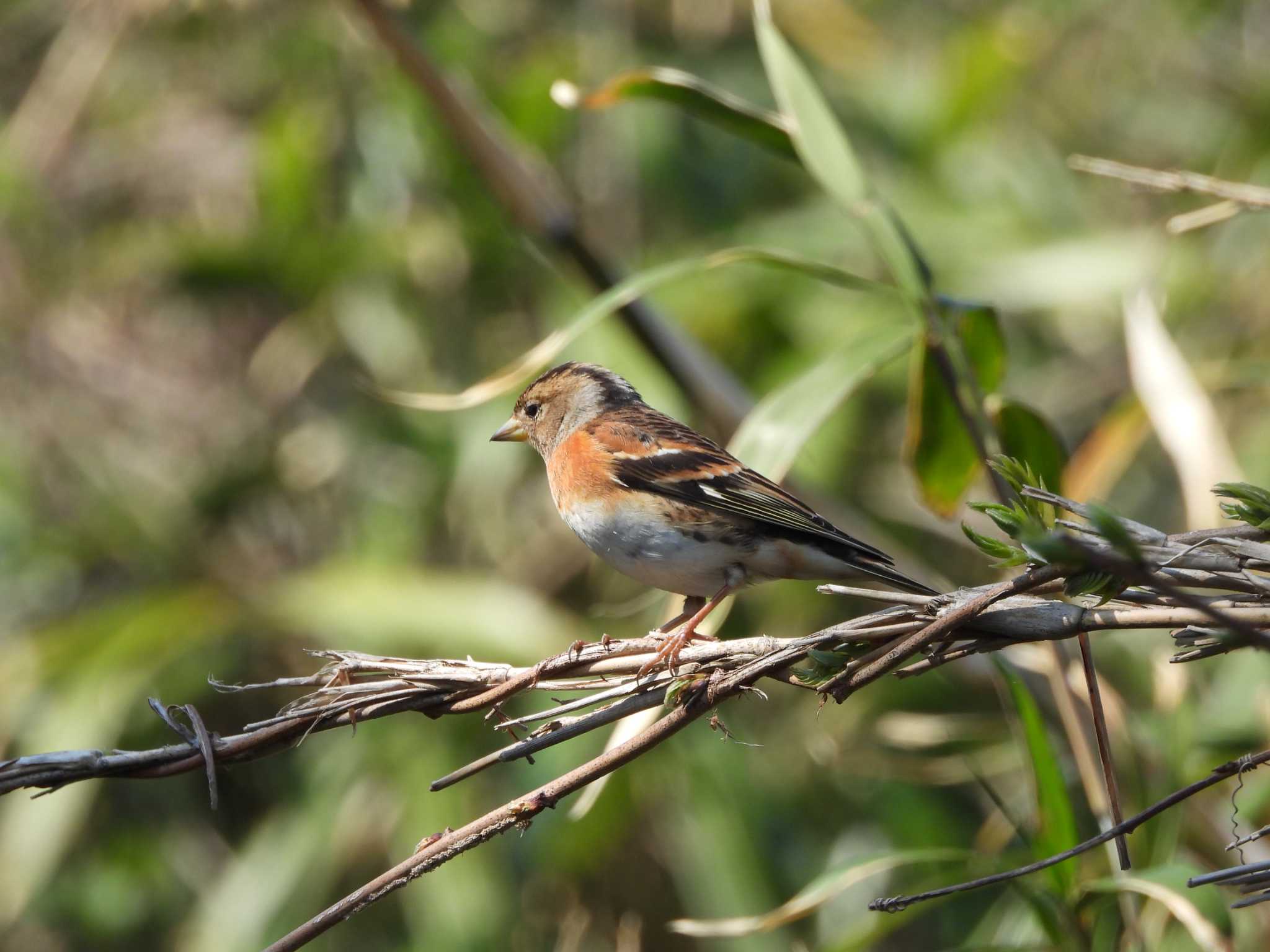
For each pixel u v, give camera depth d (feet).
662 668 14.88
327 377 40.55
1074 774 23.63
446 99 27.89
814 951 32.12
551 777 33.30
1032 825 22.57
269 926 33.14
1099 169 19.85
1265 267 38.70
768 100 40.86
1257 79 42.22
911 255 20.67
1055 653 20.01
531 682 15.06
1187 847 22.80
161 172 40.60
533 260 37.65
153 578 38.37
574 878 34.47
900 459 38.70
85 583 38.68
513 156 27.99
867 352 20.72
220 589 35.88
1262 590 13.30
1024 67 41.57
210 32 41.01
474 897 32.94
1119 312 40.55
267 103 40.81
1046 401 41.78
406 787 34.09
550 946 34.12
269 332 40.78
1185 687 22.20
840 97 42.27
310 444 39.06
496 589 34.83
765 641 14.57
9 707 34.63
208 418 39.75
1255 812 22.44
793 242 39.04
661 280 20.86
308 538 39.29
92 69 40.22
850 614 36.35
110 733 32.96
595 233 38.91
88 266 39.75
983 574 36.73
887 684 35.50
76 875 35.29
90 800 33.27
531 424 26.89
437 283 38.75
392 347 38.24
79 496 38.70
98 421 39.37
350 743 35.37
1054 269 38.06
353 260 37.76
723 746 34.81
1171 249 35.06
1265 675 24.38
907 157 41.47
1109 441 25.43
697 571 22.81
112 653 33.78
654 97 22.48
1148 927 20.34
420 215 38.40
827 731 34.55
